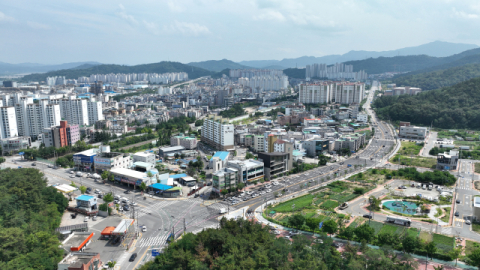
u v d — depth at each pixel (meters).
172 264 164.38
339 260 169.88
